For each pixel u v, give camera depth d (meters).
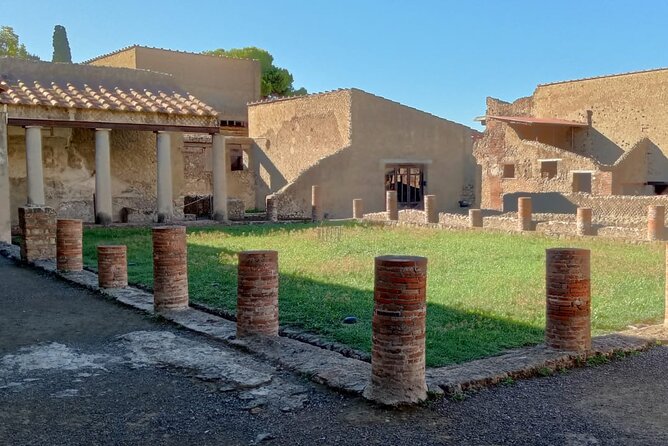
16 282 10.60
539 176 27.28
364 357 5.95
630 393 4.99
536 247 14.60
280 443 4.05
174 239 7.90
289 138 30.52
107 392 5.02
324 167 26.84
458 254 13.38
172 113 20.16
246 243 15.60
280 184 30.98
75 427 4.34
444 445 4.00
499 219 20.41
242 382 5.10
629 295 8.84
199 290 9.35
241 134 33.97
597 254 13.12
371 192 28.22
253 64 35.06
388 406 4.62
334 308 8.02
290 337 6.77
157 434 4.21
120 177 21.50
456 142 30.50
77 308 8.44
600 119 28.41
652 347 6.35
